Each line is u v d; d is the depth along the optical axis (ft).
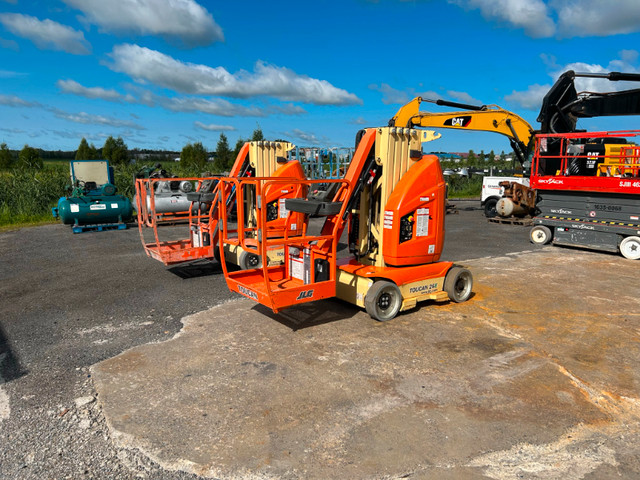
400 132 17.28
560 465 9.04
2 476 8.74
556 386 12.30
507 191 47.42
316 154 43.27
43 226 44.88
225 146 99.40
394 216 17.19
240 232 16.53
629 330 16.58
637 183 28.68
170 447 9.62
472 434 10.05
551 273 25.44
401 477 8.67
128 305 19.38
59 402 11.43
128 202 42.88
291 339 15.52
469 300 20.16
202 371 13.12
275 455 9.34
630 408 11.21
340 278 18.15
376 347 14.87
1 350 14.69
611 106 38.11
